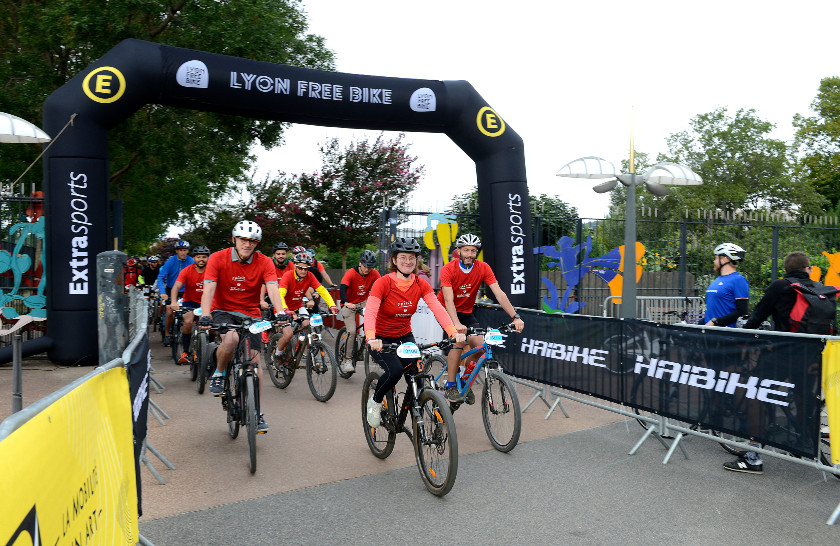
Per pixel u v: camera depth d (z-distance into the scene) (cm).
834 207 3934
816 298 473
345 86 894
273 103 876
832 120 3938
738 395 457
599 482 454
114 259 470
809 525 381
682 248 1204
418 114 922
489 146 941
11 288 941
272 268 562
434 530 369
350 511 397
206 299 523
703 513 398
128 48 845
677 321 1098
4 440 129
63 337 871
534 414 664
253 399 476
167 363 973
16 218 973
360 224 1847
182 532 364
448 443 407
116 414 274
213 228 2155
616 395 564
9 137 805
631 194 855
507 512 397
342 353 866
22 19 1230
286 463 495
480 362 557
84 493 191
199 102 862
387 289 467
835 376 400
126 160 1457
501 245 944
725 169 4394
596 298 1162
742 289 562
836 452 402
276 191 1986
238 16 1191
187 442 552
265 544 349
